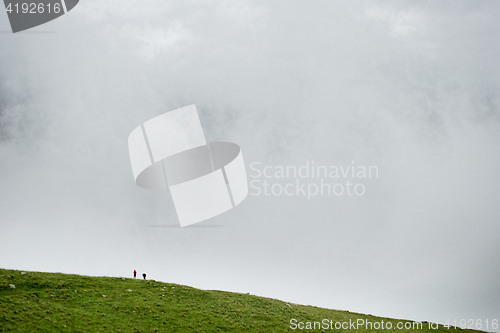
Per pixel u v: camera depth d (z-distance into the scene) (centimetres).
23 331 4128
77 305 5022
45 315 4550
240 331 5109
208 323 5200
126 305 5288
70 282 5812
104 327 4588
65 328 4388
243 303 6194
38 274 5962
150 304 5481
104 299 5362
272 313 5947
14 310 4484
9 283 5312
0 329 4050
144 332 4656
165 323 4981
